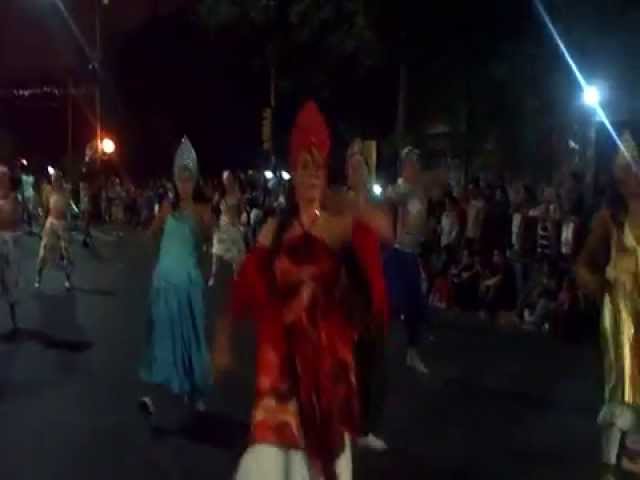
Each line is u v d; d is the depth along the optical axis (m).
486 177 19.30
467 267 16.83
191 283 9.78
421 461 8.45
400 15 23.39
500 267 16.08
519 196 17.06
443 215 17.86
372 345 5.84
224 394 10.88
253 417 5.71
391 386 11.34
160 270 9.83
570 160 20.70
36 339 14.46
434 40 23.52
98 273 23.91
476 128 24.03
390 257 12.04
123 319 16.48
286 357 5.69
